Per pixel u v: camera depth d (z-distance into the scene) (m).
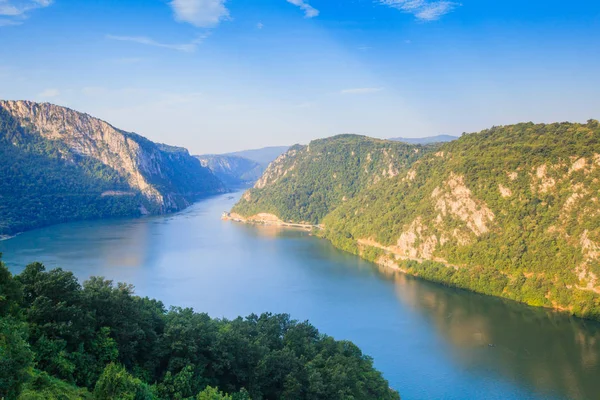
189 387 69.56
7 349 50.47
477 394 106.62
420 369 118.88
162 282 196.00
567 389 108.44
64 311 67.25
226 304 167.50
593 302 155.00
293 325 105.94
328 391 79.81
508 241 191.50
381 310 162.88
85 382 63.69
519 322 151.88
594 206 176.00
